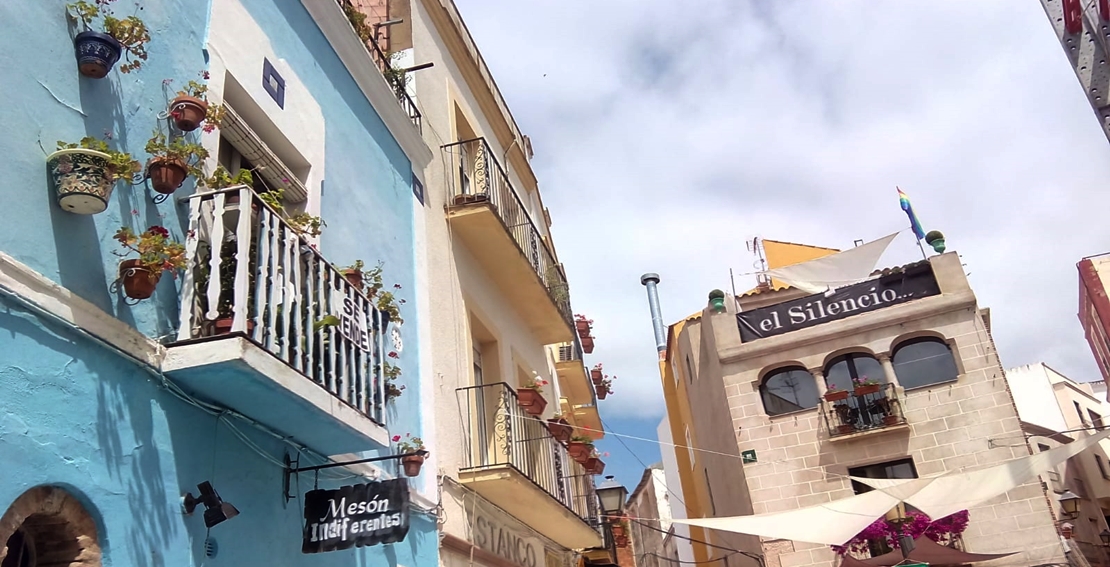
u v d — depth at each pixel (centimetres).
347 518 516
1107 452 3180
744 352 1873
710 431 2130
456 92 1227
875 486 1448
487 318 1091
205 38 566
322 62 762
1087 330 2966
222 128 580
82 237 406
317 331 532
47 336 372
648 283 3241
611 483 1458
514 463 916
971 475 1335
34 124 393
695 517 2502
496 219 1030
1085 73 322
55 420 366
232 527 479
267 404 486
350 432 544
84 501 374
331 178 722
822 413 1762
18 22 398
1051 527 1550
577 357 1772
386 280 793
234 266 481
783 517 1397
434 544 759
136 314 432
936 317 1758
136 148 464
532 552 1076
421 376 819
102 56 433
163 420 436
